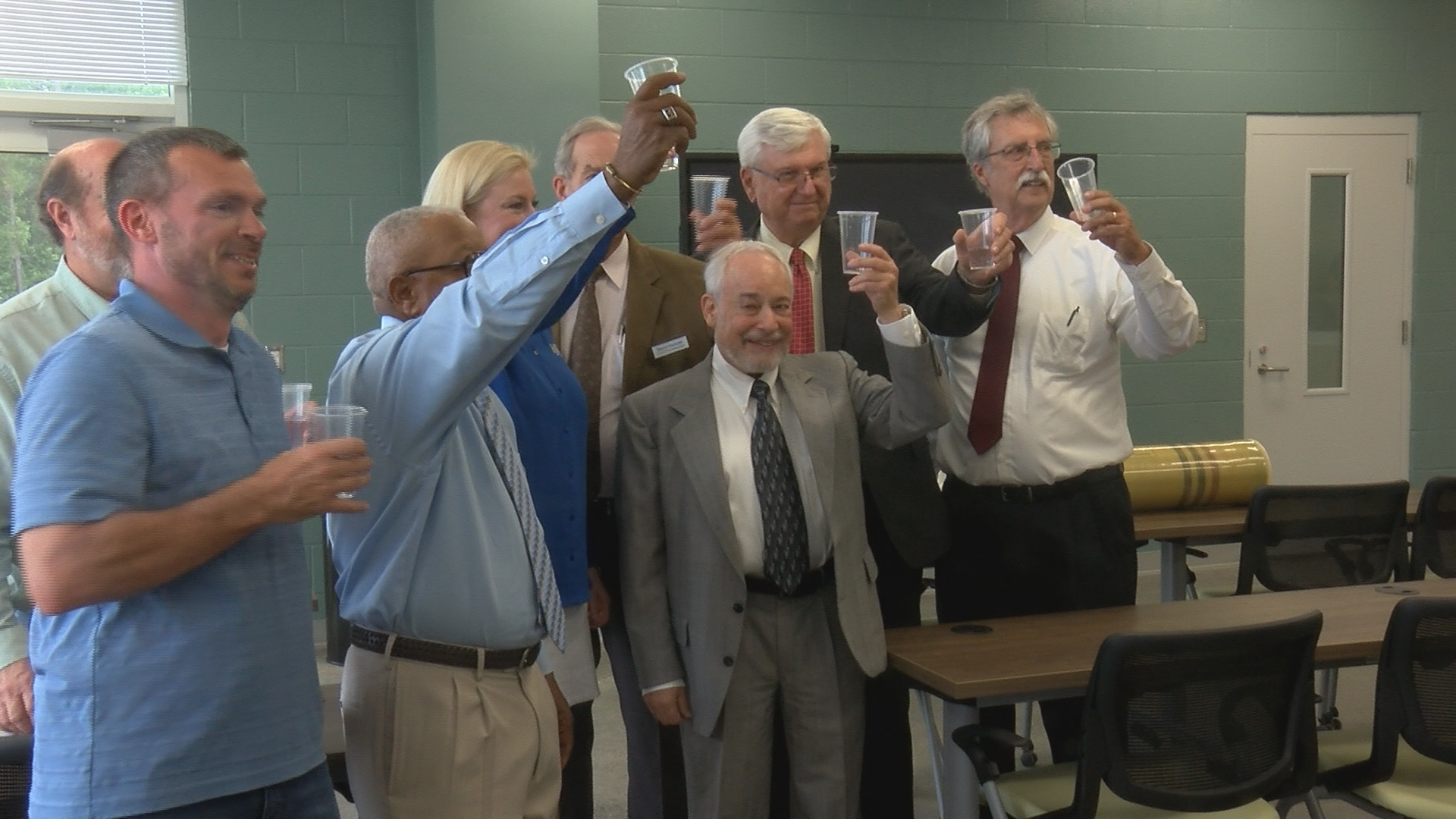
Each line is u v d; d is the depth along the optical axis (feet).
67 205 6.66
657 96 5.05
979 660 7.81
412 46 17.01
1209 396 20.66
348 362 5.67
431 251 6.07
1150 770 7.05
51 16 15.67
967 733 7.53
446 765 5.79
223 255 4.73
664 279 9.11
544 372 7.89
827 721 8.17
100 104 15.90
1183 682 7.04
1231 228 20.52
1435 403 21.56
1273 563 11.54
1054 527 9.20
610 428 8.85
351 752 5.94
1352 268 21.11
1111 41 19.77
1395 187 21.17
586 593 8.12
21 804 5.55
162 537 4.32
